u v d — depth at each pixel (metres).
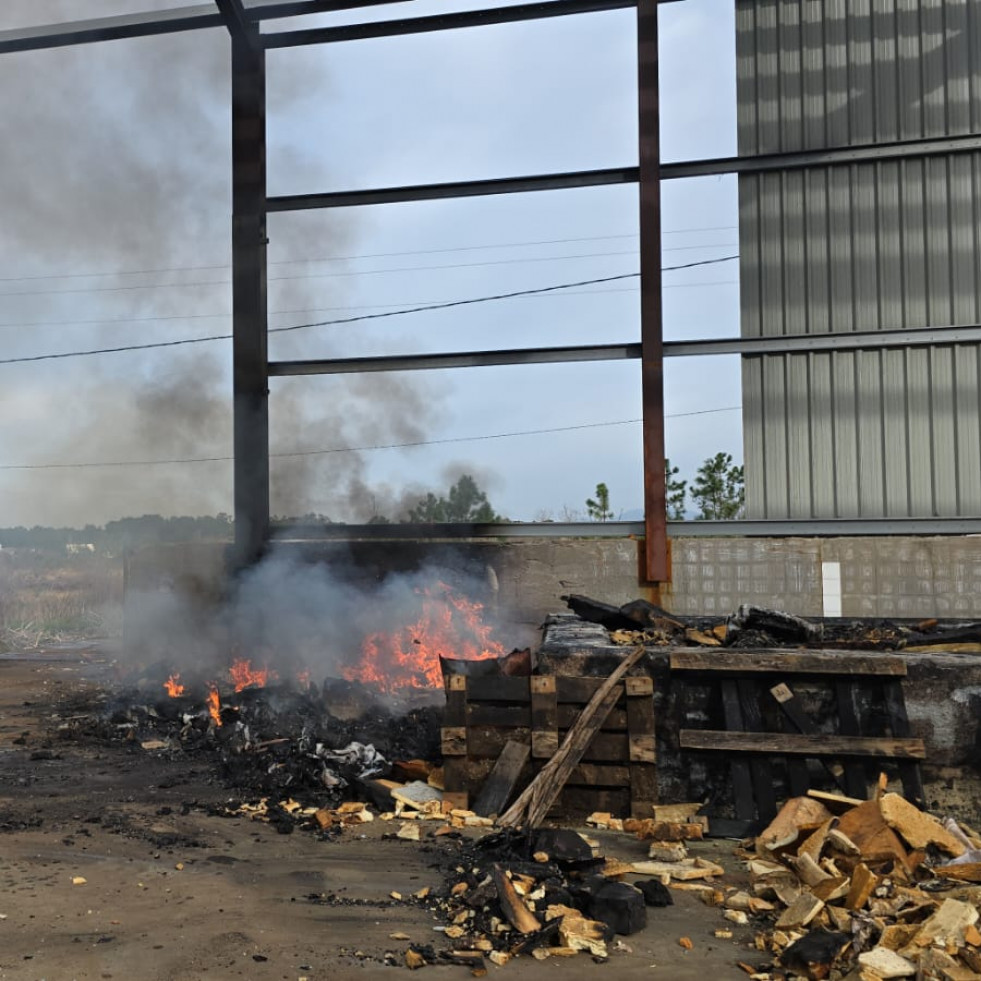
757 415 11.59
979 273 11.13
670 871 5.63
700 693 7.10
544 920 4.73
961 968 4.08
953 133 11.22
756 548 11.21
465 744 7.19
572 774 6.95
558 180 11.98
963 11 11.27
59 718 10.80
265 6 12.46
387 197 12.34
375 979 4.18
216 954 4.41
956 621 8.46
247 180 12.57
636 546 11.50
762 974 4.26
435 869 5.78
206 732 9.53
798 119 11.60
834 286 11.49
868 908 4.82
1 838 6.29
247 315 12.55
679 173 11.77
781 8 11.69
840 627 8.57
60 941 4.55
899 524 11.09
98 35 12.96
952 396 11.11
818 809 6.12
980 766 6.67
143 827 6.63
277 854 6.08
